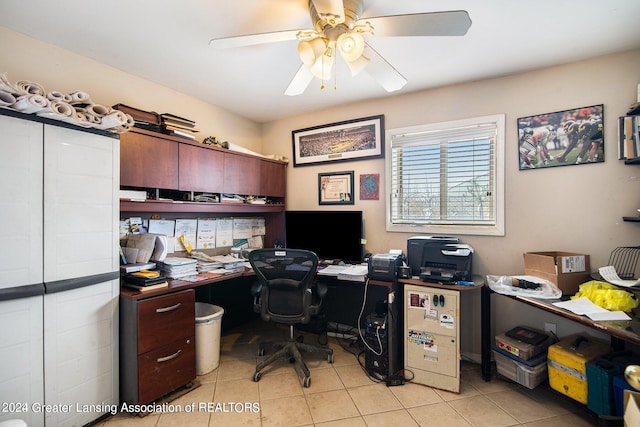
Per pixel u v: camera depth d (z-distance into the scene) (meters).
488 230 2.26
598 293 1.56
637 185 1.82
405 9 1.46
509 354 1.93
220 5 1.44
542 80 2.08
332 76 2.20
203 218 2.69
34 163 1.38
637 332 1.23
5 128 1.29
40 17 1.53
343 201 2.91
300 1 1.41
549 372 1.80
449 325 1.89
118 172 1.71
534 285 1.79
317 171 3.06
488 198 2.31
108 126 1.59
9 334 1.31
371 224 2.77
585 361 1.62
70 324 1.50
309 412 1.70
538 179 2.11
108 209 1.66
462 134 2.37
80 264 1.54
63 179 1.47
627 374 1.05
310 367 2.22
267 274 2.11
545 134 2.07
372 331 2.10
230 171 2.57
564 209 2.03
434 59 1.96
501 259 2.23
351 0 1.29
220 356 2.38
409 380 2.01
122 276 1.82
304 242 2.79
